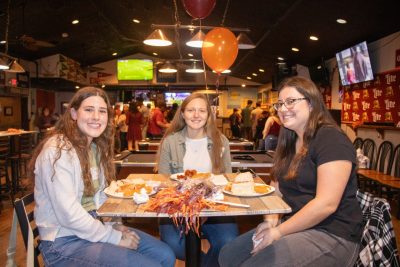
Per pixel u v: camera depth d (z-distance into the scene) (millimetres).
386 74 5754
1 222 4152
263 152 4688
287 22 6484
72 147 1763
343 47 7020
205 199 1638
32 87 12562
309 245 1564
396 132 5461
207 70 15727
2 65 5621
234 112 13633
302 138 1864
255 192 1850
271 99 14031
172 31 9422
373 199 1718
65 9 8461
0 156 5043
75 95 1848
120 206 1629
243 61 11922
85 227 1650
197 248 1865
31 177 1842
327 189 1567
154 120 9031
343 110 7453
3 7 7277
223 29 4406
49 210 1720
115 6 8992
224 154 2746
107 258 1612
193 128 2635
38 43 7168
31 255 1617
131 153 4672
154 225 3781
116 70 15930
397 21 5059
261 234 1644
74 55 13172
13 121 11047
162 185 1921
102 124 1854
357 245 1664
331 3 5066
